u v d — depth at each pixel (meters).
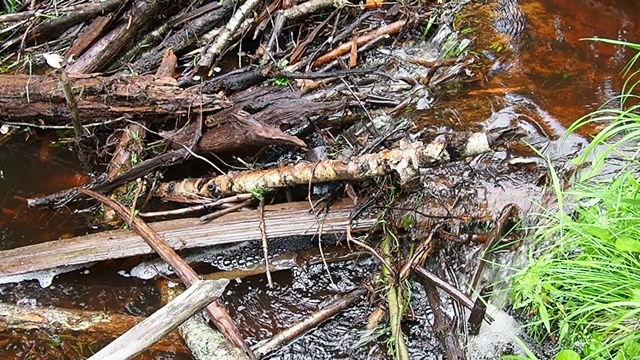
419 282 2.12
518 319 1.97
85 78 2.46
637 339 1.59
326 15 3.01
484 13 2.89
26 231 2.32
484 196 2.15
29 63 2.79
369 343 1.98
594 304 1.72
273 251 2.23
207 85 2.55
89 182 2.47
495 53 2.72
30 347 1.99
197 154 2.44
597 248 1.75
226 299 2.12
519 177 2.19
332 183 2.30
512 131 2.31
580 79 2.58
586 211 1.84
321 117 2.49
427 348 1.96
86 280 2.18
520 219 2.08
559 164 2.20
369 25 2.97
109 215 2.33
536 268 1.78
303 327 1.99
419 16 2.90
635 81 2.54
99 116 2.46
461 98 2.55
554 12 2.88
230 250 2.23
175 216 2.33
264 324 2.05
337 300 2.05
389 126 2.48
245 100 2.39
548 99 2.50
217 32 2.91
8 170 2.53
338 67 2.76
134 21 2.78
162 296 2.13
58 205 2.38
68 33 2.93
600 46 2.70
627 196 1.79
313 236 2.19
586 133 2.33
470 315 1.95
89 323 2.03
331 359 1.95
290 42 2.92
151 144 2.47
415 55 2.83
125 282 2.17
